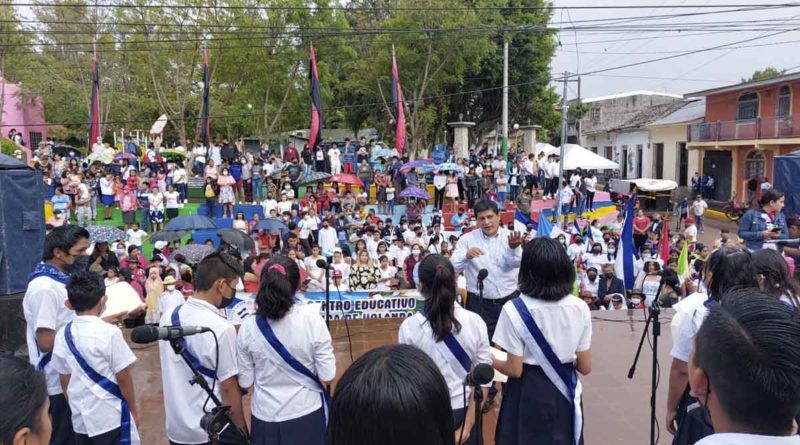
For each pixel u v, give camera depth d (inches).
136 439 132.6
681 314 123.9
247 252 406.3
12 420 62.3
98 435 127.2
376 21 1114.1
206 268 127.6
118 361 128.9
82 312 129.9
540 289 119.7
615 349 260.7
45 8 981.8
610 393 213.5
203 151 854.5
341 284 394.3
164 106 1037.2
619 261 401.1
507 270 187.5
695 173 1176.2
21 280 229.6
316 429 122.0
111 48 995.9
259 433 121.9
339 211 717.3
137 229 606.2
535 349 119.6
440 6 909.8
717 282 118.3
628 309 336.2
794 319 57.3
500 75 1153.4
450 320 121.3
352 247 525.7
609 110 1562.5
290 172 780.6
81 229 150.9
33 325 145.3
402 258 501.7
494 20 989.2
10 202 225.6
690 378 64.2
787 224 251.1
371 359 53.1
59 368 130.2
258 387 122.6
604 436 181.6
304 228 598.2
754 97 999.6
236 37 930.1
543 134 1350.9
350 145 924.0
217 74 1051.9
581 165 877.8
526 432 121.5
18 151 847.7
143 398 221.0
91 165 760.3
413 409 48.6
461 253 191.9
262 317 120.6
